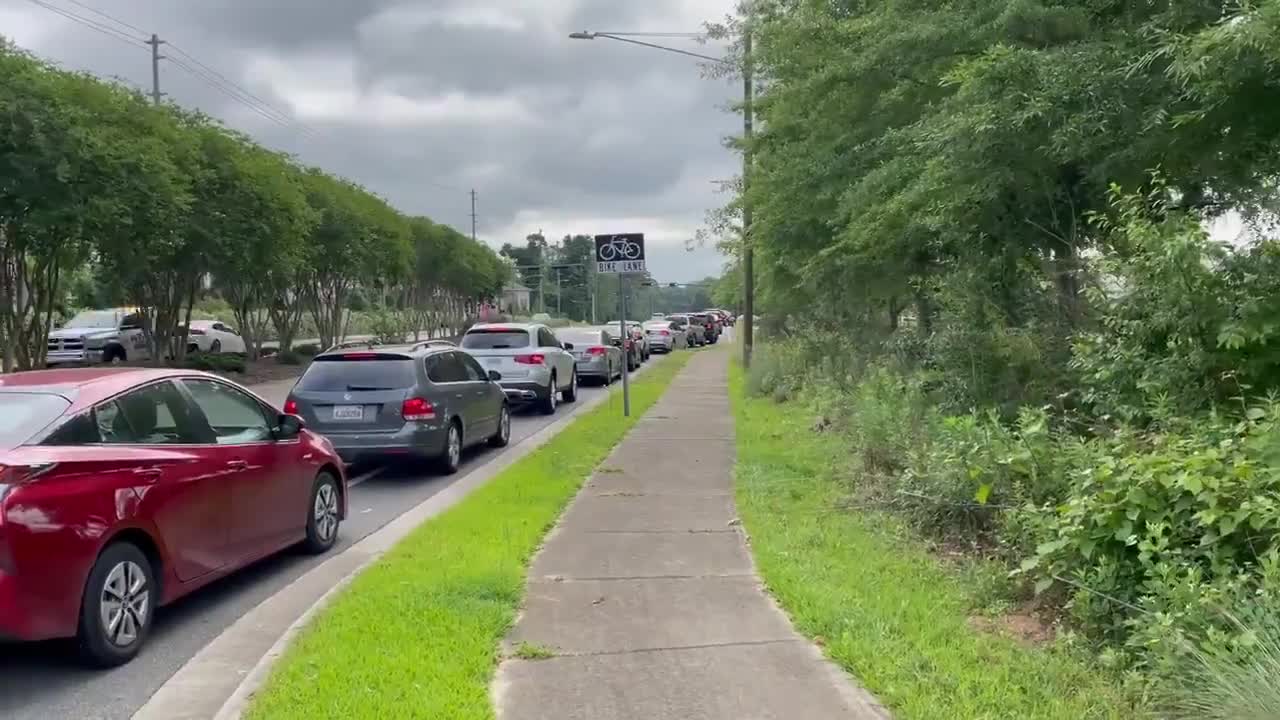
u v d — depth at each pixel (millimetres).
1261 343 5871
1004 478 6367
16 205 19594
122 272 24344
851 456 10055
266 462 7070
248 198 27953
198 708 4754
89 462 5273
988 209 8492
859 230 10180
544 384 18656
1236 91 6156
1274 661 3543
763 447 12258
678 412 17344
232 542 6582
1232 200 7441
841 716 4242
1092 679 4453
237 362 32438
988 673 4543
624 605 5844
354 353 11711
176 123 25922
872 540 7195
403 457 11406
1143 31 7105
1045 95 7047
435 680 4617
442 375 12312
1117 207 7297
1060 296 8820
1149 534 4520
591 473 10727
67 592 5016
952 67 8430
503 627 5449
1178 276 6074
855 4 10789
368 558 7820
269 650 5383
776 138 13367
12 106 18812
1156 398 6156
